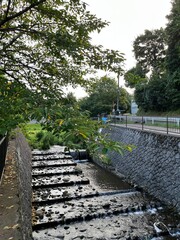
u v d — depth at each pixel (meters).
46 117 1.58
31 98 1.80
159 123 15.73
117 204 8.83
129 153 13.10
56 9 3.06
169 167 8.91
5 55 3.21
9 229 2.13
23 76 3.24
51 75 3.38
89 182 11.84
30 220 6.20
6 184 3.35
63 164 15.16
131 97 38.69
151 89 24.50
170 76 22.02
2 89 1.98
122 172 13.20
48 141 20.73
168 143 9.39
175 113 21.59
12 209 2.54
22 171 7.47
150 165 10.38
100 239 6.39
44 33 2.85
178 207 7.84
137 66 30.69
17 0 3.15
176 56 21.45
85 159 18.77
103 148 1.57
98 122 2.14
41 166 14.58
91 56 2.89
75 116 1.78
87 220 7.66
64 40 2.67
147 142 11.33
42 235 6.61
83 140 1.51
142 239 6.48
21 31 3.08
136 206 8.48
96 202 9.11
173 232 6.78
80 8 2.98
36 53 3.41
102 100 31.70
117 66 3.01
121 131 15.93
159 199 9.02
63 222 7.36
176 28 20.72
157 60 32.91
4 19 2.93
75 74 3.56
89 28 2.99
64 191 10.31
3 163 4.14
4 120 1.72
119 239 6.39
